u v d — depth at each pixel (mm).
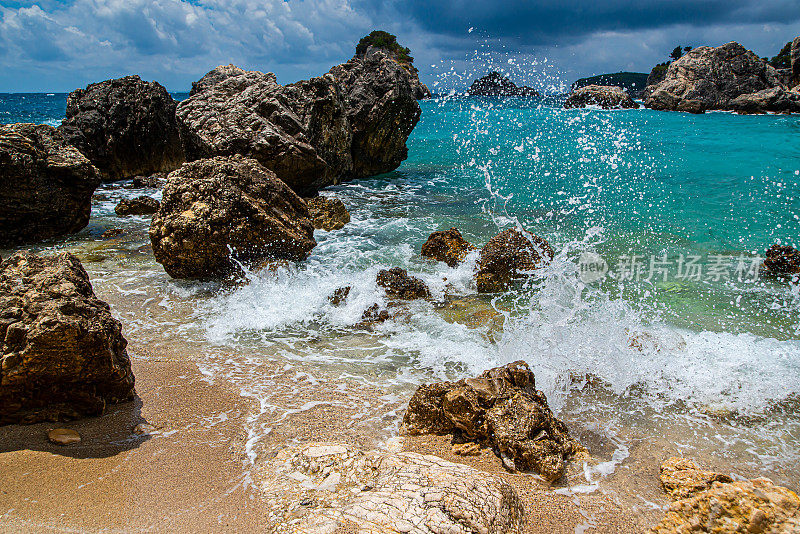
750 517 2990
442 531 2869
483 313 6766
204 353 5637
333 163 16375
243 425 4258
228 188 8062
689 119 34438
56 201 10016
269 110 14055
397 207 13219
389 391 4926
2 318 3998
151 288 7547
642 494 3562
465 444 4074
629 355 5488
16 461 3572
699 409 4688
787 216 11203
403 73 18938
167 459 3725
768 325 6312
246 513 3158
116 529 2969
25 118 38531
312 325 6434
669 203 12672
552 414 4254
